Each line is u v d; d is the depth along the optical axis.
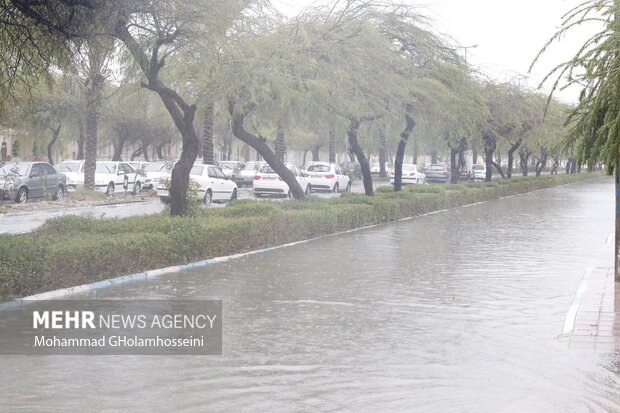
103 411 7.01
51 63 15.09
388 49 28.41
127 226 17.02
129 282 14.39
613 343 10.00
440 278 15.69
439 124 35.09
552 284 15.02
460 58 34.16
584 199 50.78
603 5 10.63
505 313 12.08
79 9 13.59
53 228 17.08
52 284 13.08
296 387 7.89
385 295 13.55
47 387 7.75
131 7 14.89
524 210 39.22
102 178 41.25
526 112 52.53
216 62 20.69
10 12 13.25
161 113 60.28
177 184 20.62
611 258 19.23
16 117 36.06
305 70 23.98
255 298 12.98
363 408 7.22
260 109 25.47
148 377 8.18
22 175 34.84
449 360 9.10
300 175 45.22
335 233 25.56
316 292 13.71
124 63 20.58
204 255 17.84
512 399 7.57
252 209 22.80
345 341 9.98
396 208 32.00
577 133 10.85
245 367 8.63
